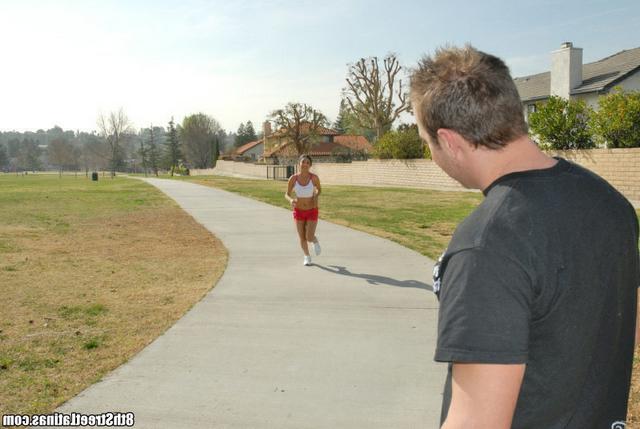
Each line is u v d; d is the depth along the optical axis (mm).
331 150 68312
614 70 29906
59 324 5504
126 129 94375
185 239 11219
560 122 19750
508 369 1150
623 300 1340
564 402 1254
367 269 7980
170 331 5254
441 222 13680
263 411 3619
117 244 10695
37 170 161125
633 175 16953
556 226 1228
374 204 18906
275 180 44688
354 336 5082
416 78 1455
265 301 6309
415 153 32219
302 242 8328
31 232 12406
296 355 4613
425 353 4633
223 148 134750
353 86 48469
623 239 1324
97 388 3979
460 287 1212
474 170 1407
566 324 1215
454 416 1197
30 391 3932
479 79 1340
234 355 4621
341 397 3816
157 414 3588
